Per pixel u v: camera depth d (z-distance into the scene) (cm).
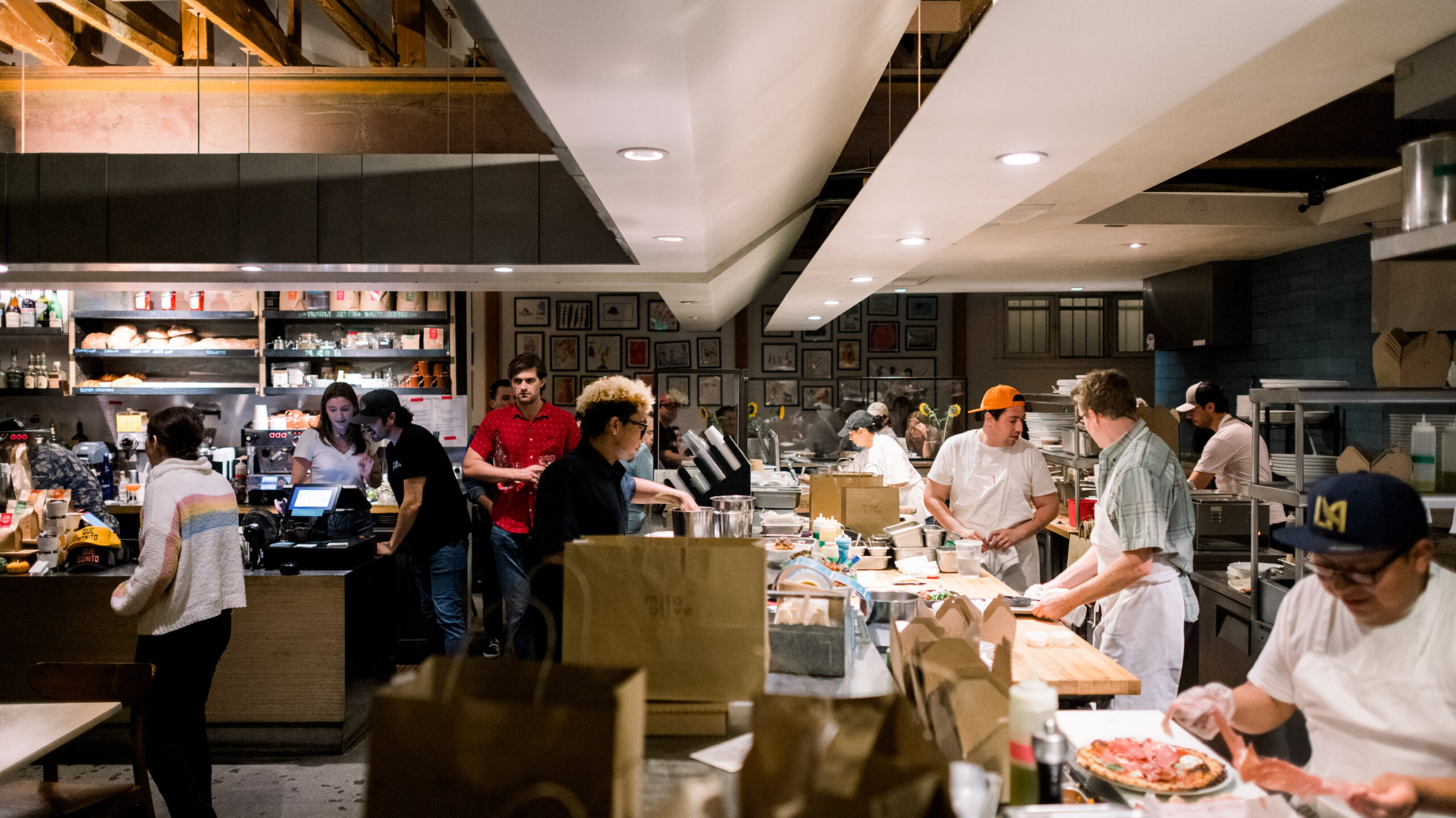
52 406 725
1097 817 119
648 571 153
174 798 287
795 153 299
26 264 418
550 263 420
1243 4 151
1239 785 156
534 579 220
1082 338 991
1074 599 292
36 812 245
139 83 552
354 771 368
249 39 492
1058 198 406
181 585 296
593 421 259
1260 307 636
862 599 251
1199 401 554
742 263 477
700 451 439
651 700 152
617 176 257
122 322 726
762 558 152
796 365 981
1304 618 171
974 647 159
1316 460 346
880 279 511
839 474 464
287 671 384
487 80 556
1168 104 206
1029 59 177
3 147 554
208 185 418
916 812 89
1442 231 184
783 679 175
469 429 757
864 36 215
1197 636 396
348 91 554
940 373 987
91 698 256
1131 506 291
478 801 92
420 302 720
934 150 246
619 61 164
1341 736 162
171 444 303
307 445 583
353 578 394
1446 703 151
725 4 142
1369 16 204
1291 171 530
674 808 109
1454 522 279
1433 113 223
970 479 443
